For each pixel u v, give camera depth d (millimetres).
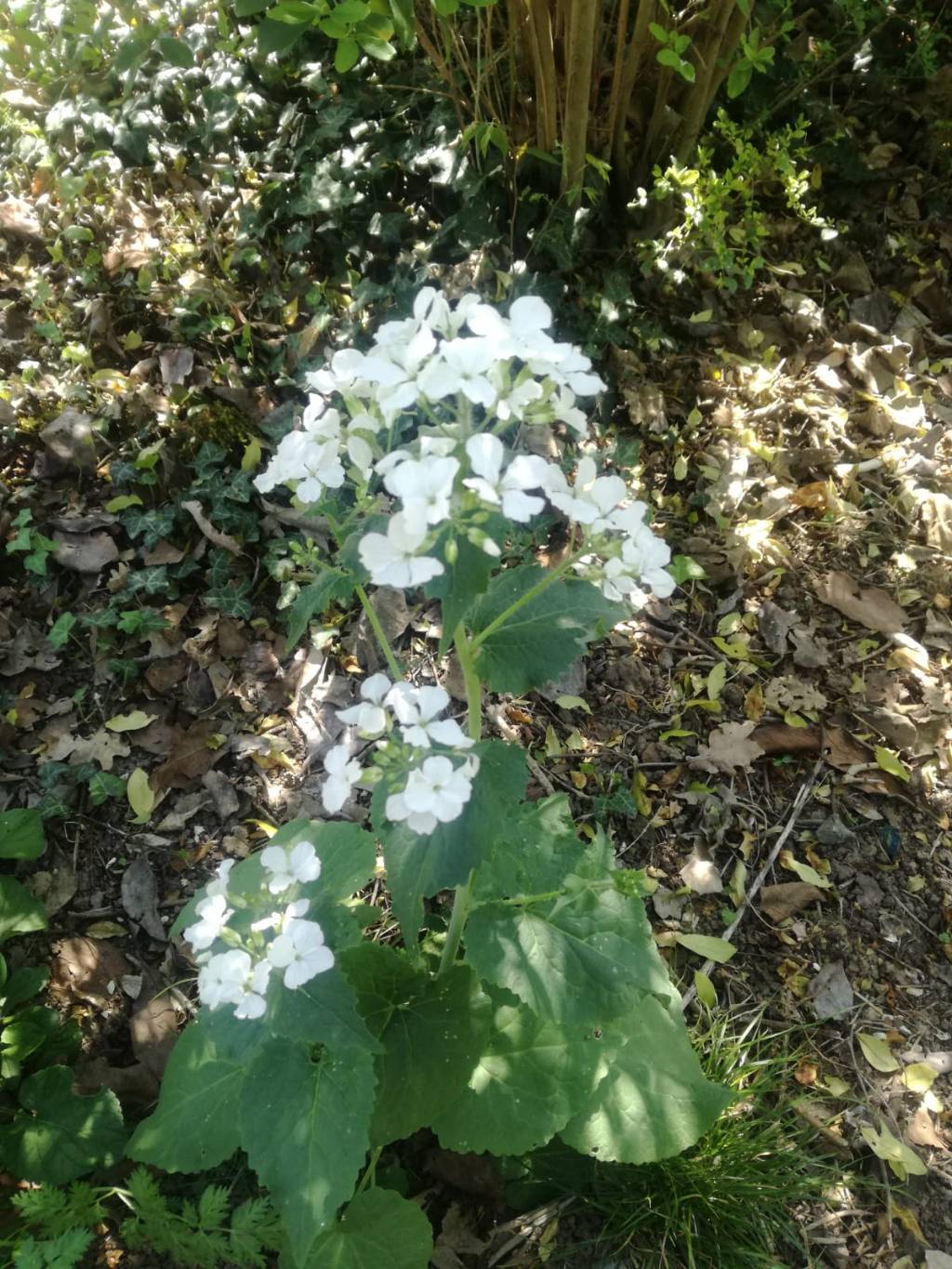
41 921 534
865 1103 559
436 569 308
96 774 622
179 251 822
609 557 364
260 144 911
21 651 657
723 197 873
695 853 645
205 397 752
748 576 771
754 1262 491
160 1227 438
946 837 671
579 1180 511
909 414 856
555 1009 417
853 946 621
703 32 835
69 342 766
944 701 717
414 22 634
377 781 362
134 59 768
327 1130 385
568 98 772
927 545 798
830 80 1025
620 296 846
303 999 376
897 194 1022
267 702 670
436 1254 492
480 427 341
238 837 620
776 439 838
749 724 693
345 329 794
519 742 674
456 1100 462
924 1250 512
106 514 700
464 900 462
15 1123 479
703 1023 575
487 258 818
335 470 355
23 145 883
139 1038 540
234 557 711
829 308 938
